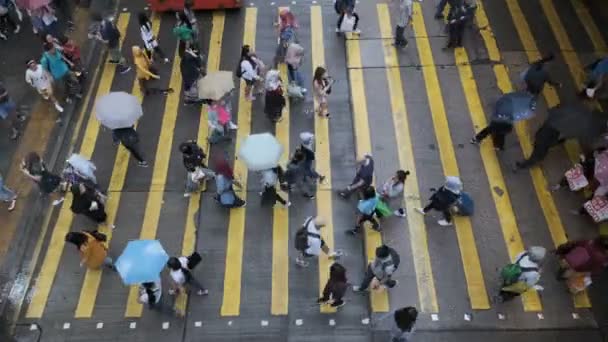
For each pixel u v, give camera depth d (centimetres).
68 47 1437
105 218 1240
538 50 1598
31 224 1248
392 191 1218
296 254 1193
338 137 1399
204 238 1221
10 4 1622
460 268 1168
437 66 1561
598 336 1073
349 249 1195
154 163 1355
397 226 1230
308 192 1284
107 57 1599
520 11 1706
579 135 1186
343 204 1269
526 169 1331
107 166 1352
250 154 1146
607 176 1141
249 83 1405
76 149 1390
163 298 1126
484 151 1369
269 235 1223
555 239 1212
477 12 1705
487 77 1534
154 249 1015
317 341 1070
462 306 1114
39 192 1295
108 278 1161
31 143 1401
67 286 1152
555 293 1128
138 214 1264
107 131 1427
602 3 1719
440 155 1362
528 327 1085
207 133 1416
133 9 1736
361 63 1569
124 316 1108
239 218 1251
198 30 1667
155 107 1474
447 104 1471
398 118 1439
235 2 1689
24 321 1104
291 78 1448
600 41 1619
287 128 1418
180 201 1284
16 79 1530
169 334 1084
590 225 1232
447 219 1220
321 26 1673
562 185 1282
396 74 1542
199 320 1100
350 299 1121
